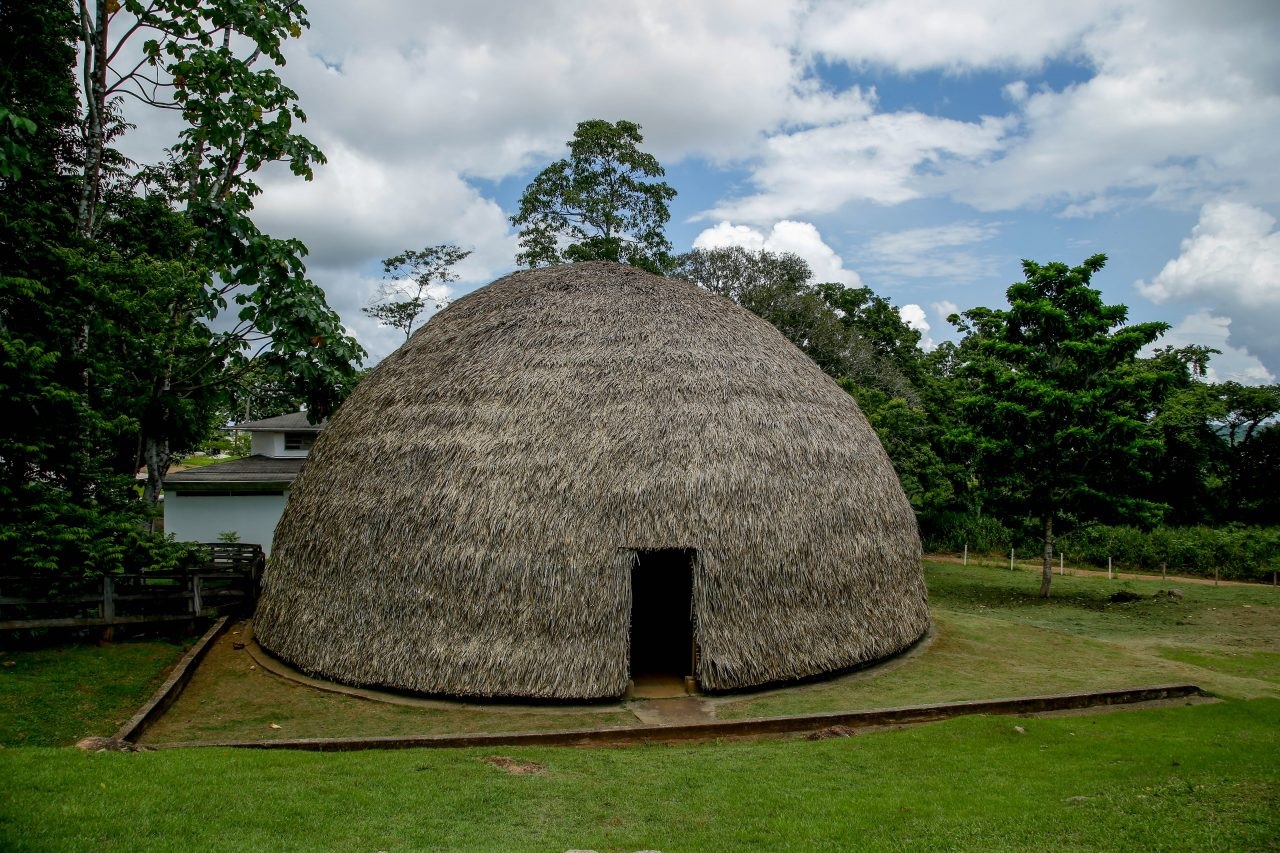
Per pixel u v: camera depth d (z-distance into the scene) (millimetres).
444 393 11789
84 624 12383
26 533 12305
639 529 10250
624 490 10414
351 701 10031
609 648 9891
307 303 15180
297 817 5852
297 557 11852
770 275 47875
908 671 11812
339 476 11836
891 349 52750
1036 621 18062
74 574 12516
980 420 22578
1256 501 32781
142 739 8594
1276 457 33094
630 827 6039
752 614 10531
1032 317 22016
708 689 10234
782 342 14172
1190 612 19297
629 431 10898
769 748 8430
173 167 21344
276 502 22859
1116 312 21562
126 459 20266
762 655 10461
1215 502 33125
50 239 14727
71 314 14117
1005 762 7836
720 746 8602
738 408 11578
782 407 12078
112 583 12781
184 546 14648
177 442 19125
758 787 7008
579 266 14312
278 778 6758
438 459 11016
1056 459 21359
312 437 26234
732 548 10531
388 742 8383
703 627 10305
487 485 10609
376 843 5496
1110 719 9688
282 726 9133
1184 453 31984
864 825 6051
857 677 11398
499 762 7727
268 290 15219
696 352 12148
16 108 12273
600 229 37500
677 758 8016
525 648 9875
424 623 10227
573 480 10477
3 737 8609
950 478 31703
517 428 11016
